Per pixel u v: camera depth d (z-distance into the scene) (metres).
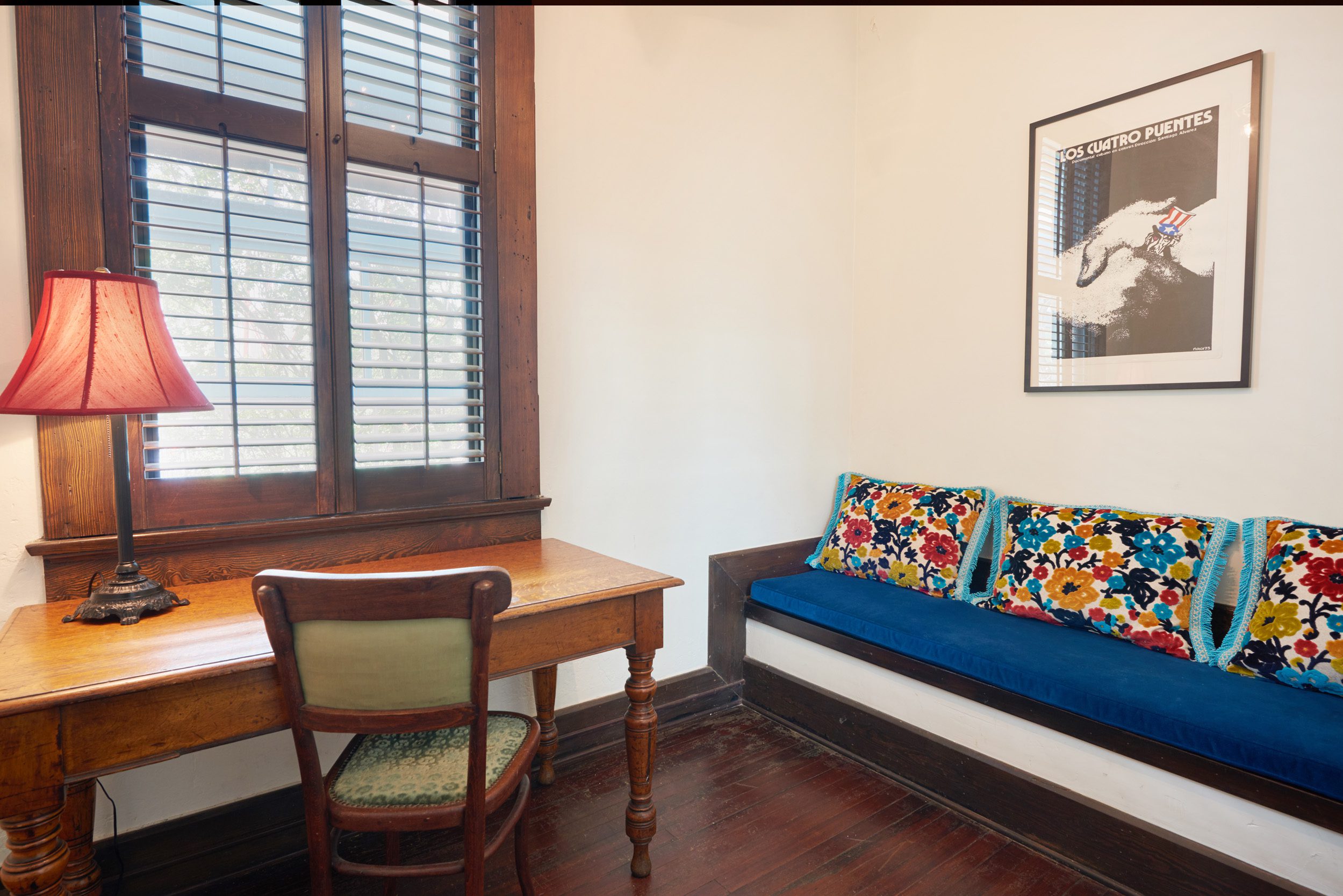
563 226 2.26
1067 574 2.17
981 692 1.94
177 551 1.65
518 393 2.14
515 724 1.51
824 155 2.98
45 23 1.47
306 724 1.16
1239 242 1.99
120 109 1.54
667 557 2.57
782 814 1.97
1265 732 1.47
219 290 1.68
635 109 2.41
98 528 1.57
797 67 2.87
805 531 3.00
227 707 1.19
